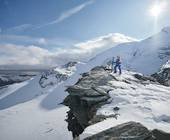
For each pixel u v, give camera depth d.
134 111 17.80
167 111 17.83
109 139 11.41
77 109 23.52
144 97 21.33
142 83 27.92
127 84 26.05
